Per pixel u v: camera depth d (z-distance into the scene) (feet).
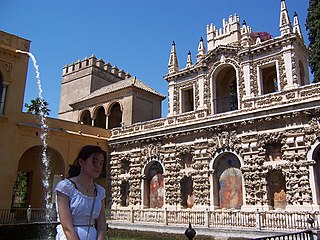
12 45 116.06
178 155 116.98
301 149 88.07
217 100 119.44
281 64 102.27
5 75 112.88
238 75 112.16
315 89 89.97
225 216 89.71
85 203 15.76
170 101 132.36
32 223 96.07
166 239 89.92
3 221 102.32
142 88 158.10
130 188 130.21
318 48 115.96
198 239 83.87
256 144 96.73
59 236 15.38
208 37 134.92
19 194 177.27
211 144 107.96
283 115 92.07
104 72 196.75
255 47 108.68
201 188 106.83
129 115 152.05
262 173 93.76
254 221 83.92
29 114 118.93
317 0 120.88
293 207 85.56
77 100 184.03
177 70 136.36
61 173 126.41
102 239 16.07
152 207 122.93
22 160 132.36
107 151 143.95
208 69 122.11
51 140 123.95
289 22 103.96
